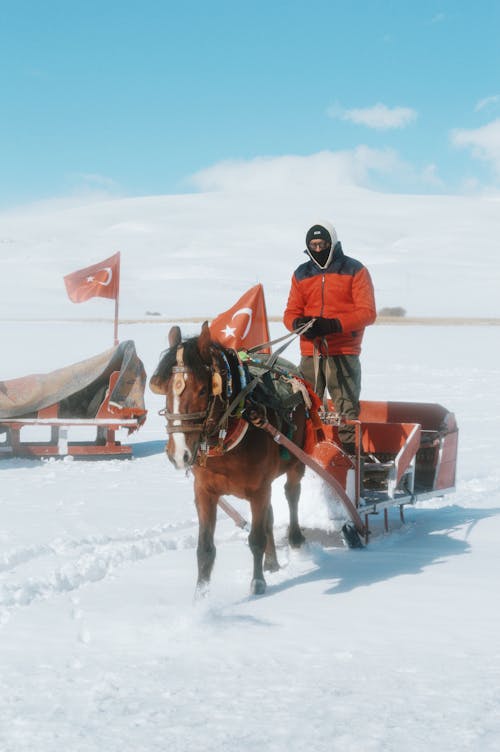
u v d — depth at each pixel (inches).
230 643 206.8
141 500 394.9
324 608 235.8
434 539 323.9
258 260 5625.0
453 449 353.4
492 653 197.8
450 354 1350.9
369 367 1107.9
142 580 264.1
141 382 539.2
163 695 171.9
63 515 357.4
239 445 242.2
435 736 149.1
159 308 3831.2
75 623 223.1
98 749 147.2
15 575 263.9
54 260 5472.4
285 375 287.0
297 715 160.1
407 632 214.5
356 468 303.0
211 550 247.6
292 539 300.2
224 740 149.6
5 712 164.2
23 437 626.8
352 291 318.3
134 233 7209.6
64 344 1501.0
